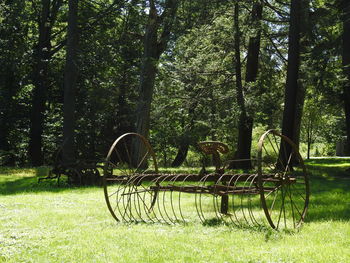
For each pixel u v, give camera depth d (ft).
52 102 127.54
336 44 74.90
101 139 117.08
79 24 106.01
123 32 105.29
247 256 22.81
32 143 117.08
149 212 36.94
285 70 100.68
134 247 25.17
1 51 109.70
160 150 128.67
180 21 86.43
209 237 27.50
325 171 78.07
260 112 85.46
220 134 95.66
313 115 131.75
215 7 81.00
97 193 53.88
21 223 33.42
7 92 117.70
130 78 115.55
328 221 32.65
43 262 22.50
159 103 102.53
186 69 89.81
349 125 78.74
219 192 31.32
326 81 77.25
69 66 87.35
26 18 108.68
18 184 66.18
